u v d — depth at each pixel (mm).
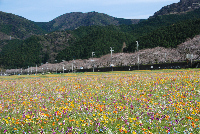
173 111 11523
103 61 190250
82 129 9422
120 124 9898
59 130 9203
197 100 13578
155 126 9242
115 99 15258
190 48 132750
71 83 28875
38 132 9070
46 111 12727
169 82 22906
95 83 26875
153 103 12977
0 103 16016
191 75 28281
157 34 186500
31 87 26250
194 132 8664
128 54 181750
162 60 130500
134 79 28453
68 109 12320
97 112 11586
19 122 10484
